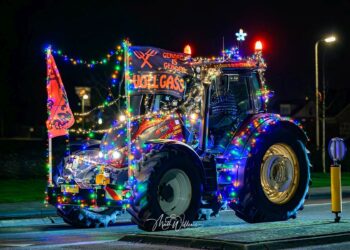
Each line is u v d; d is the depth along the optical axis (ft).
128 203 37.35
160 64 39.86
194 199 38.45
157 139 39.37
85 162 40.98
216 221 45.60
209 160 39.68
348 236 32.53
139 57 39.32
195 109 40.50
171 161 37.60
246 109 42.19
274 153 42.14
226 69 40.73
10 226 47.29
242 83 42.37
